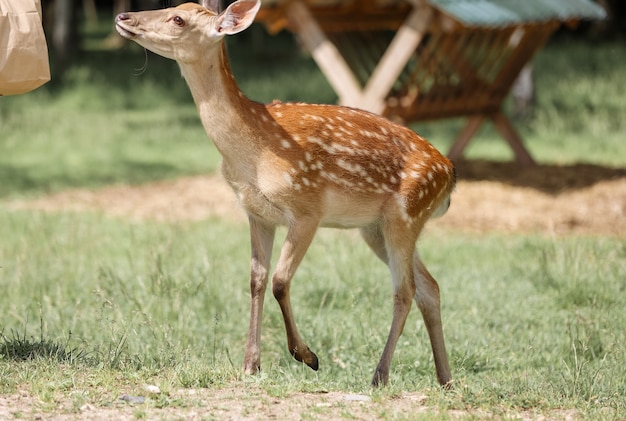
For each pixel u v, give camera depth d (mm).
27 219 16578
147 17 8180
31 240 14617
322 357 9805
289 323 8453
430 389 7992
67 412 6828
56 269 12883
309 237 8438
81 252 14109
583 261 12586
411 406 7398
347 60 21062
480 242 15148
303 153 8312
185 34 8133
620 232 16125
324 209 8500
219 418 6820
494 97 21250
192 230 15898
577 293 11523
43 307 10898
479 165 21422
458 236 15859
